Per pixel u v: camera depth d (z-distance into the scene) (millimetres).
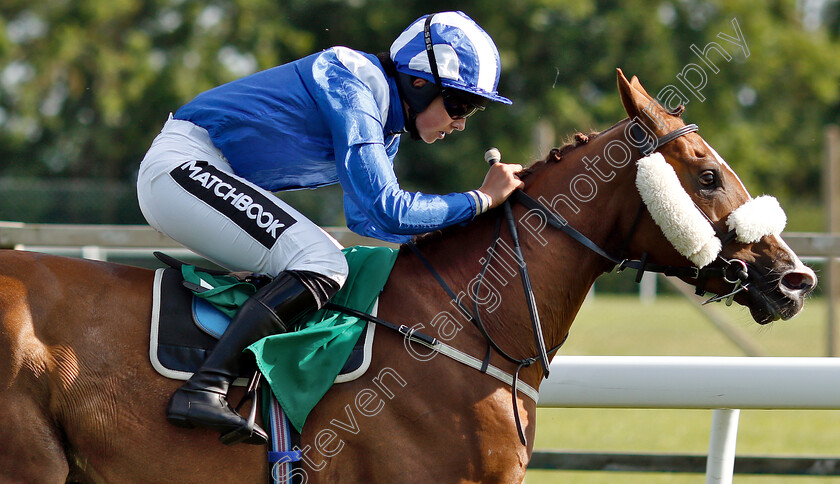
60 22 32375
